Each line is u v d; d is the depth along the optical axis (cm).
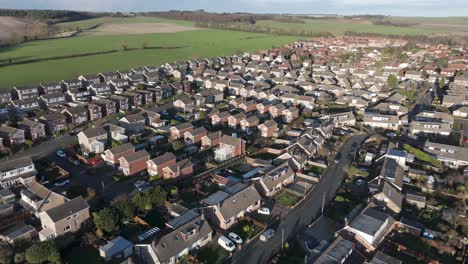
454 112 12675
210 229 6200
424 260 5719
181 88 15562
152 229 6359
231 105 13412
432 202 7250
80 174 8431
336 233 6125
